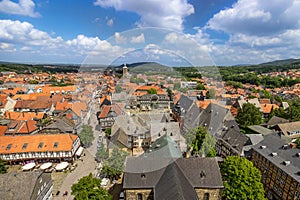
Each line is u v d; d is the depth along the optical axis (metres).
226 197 25.38
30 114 58.97
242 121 56.31
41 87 105.69
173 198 18.39
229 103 73.38
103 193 23.48
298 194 26.30
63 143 39.59
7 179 25.03
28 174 25.81
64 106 67.12
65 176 35.62
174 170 22.05
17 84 117.44
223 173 27.58
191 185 23.09
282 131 49.25
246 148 37.84
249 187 24.77
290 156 30.58
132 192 22.97
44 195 27.33
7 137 40.34
